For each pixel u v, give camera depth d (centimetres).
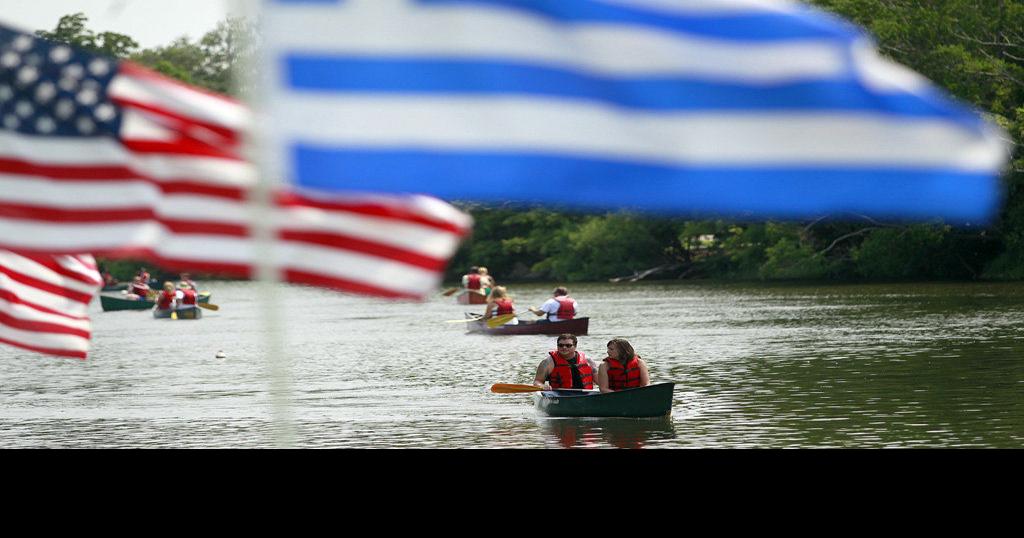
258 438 6272
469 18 1688
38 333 3234
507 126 1677
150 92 2284
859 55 1617
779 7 1650
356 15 1702
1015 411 6556
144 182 2302
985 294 17600
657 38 1655
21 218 2295
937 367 8538
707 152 1634
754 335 11662
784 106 1627
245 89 1758
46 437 6388
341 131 1697
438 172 1689
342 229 2161
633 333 12450
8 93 2297
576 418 6688
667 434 6122
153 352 11562
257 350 11488
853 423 6316
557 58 1675
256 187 1791
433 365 9762
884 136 1609
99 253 2291
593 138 1661
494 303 13038
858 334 11388
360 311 18512
